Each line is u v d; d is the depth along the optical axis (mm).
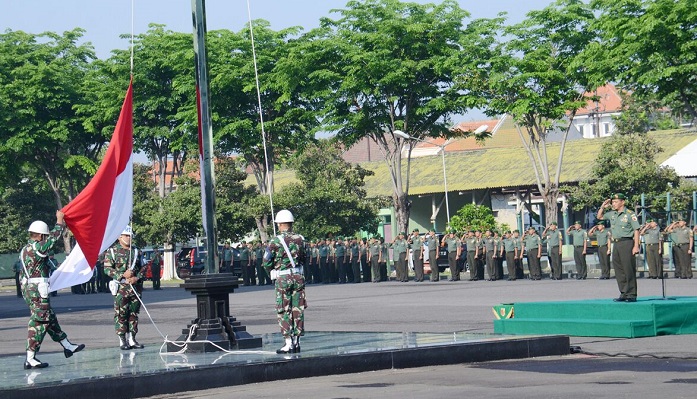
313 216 53906
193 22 14797
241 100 51375
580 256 35781
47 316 13727
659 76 37969
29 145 54281
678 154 50438
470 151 64375
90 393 11703
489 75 45281
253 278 46625
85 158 54469
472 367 13453
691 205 46375
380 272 42531
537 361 13906
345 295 32750
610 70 40875
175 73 53062
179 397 11844
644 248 35375
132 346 16031
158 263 45781
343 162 56031
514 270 37469
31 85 54062
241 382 12633
